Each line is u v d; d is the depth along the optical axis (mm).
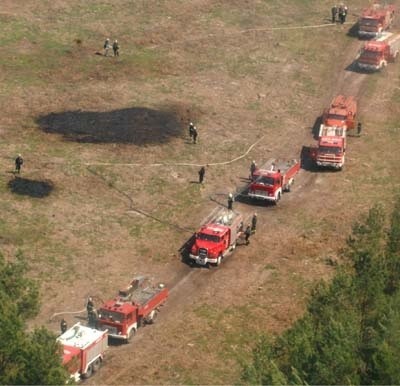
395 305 49281
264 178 74688
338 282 49000
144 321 58500
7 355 43188
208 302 61406
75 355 51219
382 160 84875
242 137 87938
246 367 44031
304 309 60438
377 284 49781
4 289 49500
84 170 77938
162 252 67562
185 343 56531
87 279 63281
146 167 79750
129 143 83750
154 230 70500
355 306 48812
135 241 68812
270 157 84438
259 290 62875
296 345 44344
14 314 44844
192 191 76875
